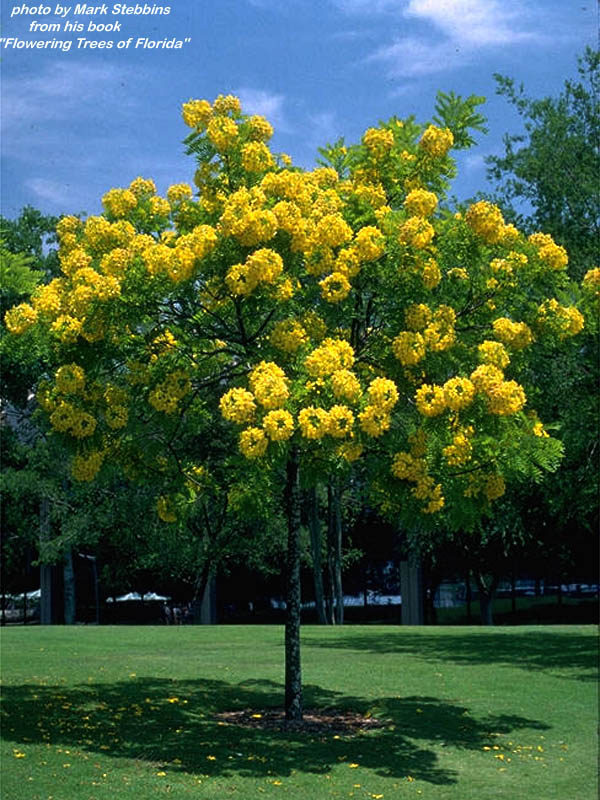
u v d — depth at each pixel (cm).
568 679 1639
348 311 1191
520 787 998
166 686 1555
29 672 1695
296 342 1146
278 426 1052
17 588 4700
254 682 1609
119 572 4194
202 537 3666
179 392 1190
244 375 1217
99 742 1152
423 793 973
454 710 1375
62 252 1308
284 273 1183
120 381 1277
